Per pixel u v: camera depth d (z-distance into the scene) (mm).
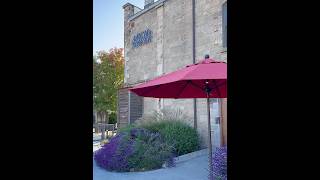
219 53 8727
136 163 7082
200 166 6984
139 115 12250
